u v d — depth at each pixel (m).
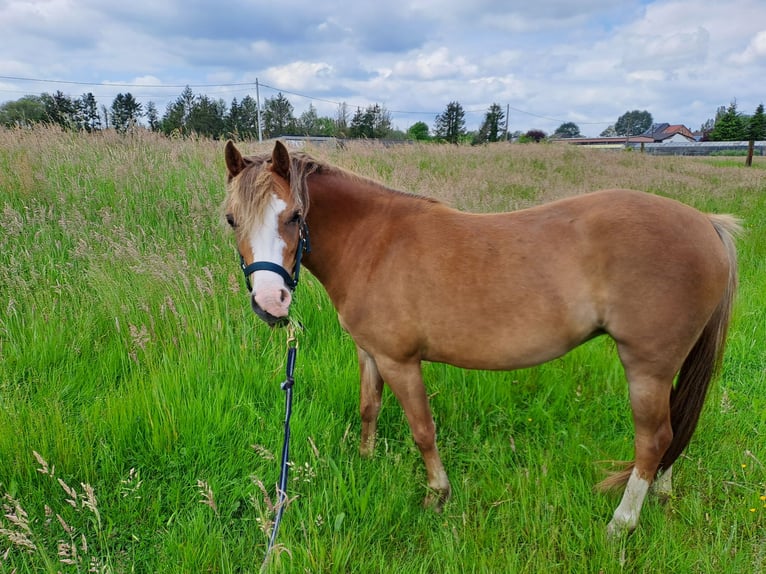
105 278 3.96
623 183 11.34
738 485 2.56
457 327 2.29
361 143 11.80
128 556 2.18
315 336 3.90
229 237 4.74
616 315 2.17
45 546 2.20
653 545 2.21
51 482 2.43
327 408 3.17
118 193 5.67
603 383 3.54
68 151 6.53
